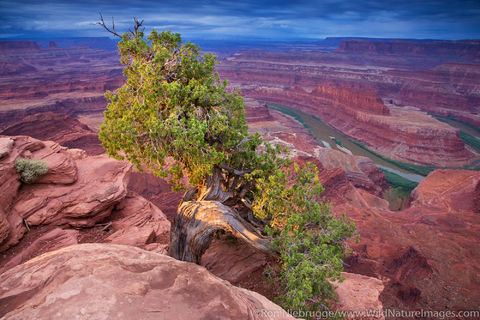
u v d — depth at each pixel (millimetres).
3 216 16469
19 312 4941
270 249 15867
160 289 6055
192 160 15070
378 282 22062
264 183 16578
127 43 15500
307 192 17328
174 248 16828
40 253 16609
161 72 16391
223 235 20984
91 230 20109
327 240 15898
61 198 19703
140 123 15945
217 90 17297
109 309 5199
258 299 8031
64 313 4961
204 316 5656
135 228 21453
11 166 18484
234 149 17625
